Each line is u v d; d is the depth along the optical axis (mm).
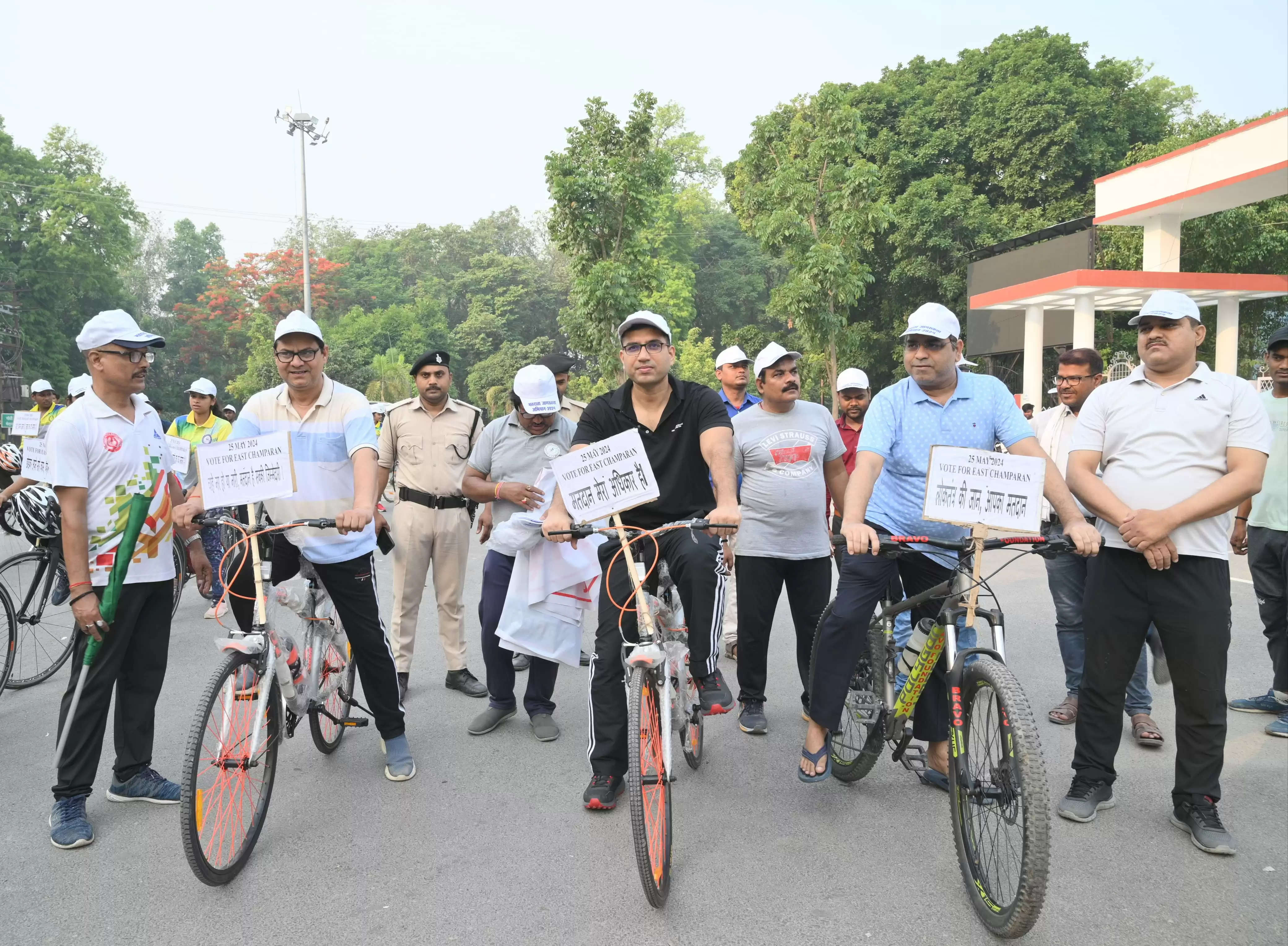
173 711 5125
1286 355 4559
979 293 24906
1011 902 2797
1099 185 19297
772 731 4703
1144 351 3582
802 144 20547
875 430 3617
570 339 16703
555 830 3570
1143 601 3508
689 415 3732
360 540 4031
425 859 3338
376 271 76375
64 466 3529
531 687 4785
